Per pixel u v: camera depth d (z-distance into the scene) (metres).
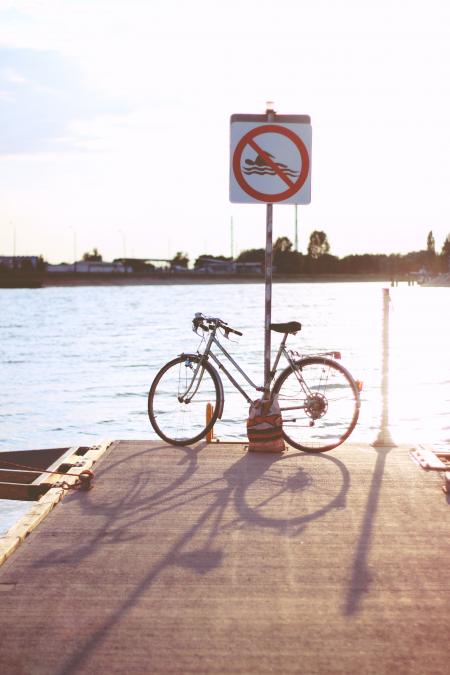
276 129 7.91
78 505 6.00
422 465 7.03
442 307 94.50
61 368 32.16
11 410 21.84
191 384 7.93
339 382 7.73
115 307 89.75
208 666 3.65
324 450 7.74
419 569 4.79
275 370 7.75
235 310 80.00
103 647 3.82
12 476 7.15
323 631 3.99
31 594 4.42
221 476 6.79
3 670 3.61
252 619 4.12
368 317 69.06
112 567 4.80
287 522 5.63
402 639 3.91
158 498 6.17
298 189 7.91
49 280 193.50
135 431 18.62
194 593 4.44
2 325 60.28
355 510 5.89
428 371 29.59
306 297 122.44
